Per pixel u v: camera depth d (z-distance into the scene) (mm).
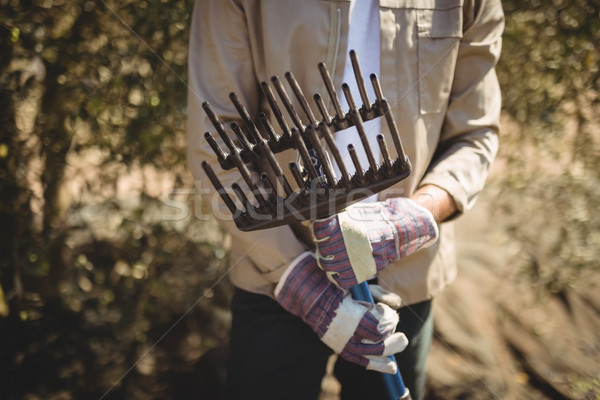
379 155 1145
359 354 1062
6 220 1770
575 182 2109
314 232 1025
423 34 1119
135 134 1790
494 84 1228
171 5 1676
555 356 2041
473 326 2096
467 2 1151
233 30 1098
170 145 1898
